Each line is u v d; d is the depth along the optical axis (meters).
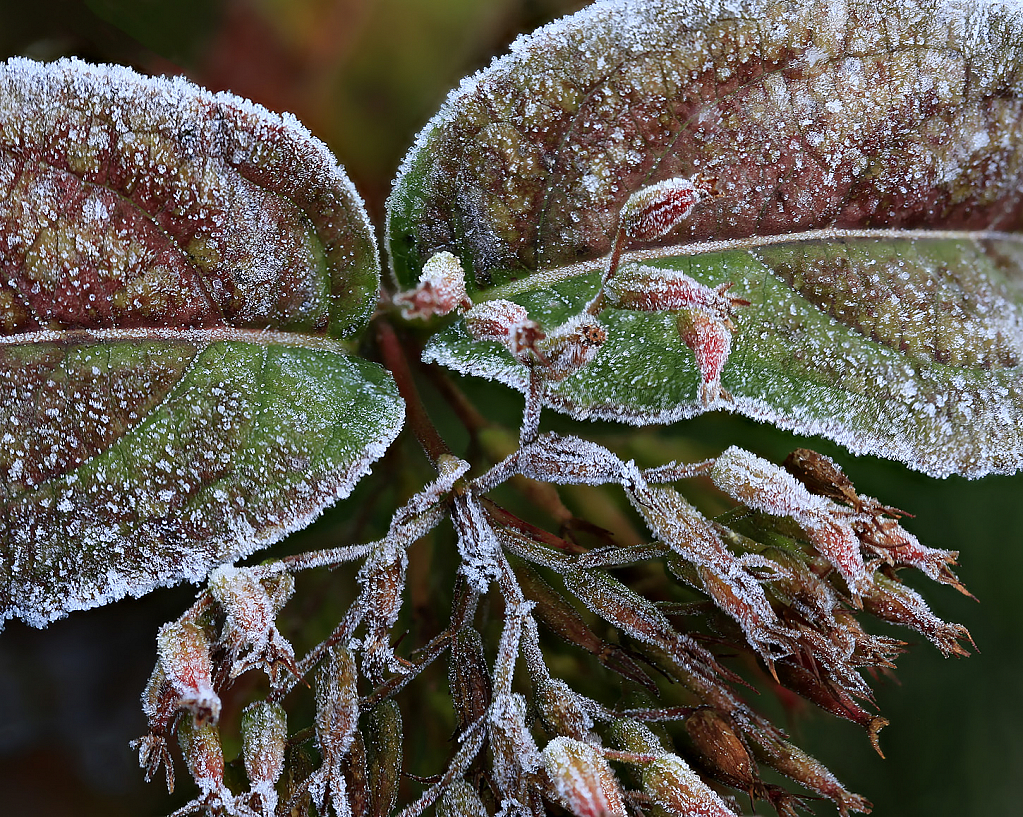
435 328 0.35
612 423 0.36
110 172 0.33
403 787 0.34
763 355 0.35
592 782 0.32
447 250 0.35
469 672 0.33
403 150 0.35
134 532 0.34
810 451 0.34
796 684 0.34
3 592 0.33
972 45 0.34
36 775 0.35
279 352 0.34
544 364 0.33
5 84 0.33
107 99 0.33
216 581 0.32
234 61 0.34
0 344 0.33
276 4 0.34
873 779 0.37
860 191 0.35
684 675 0.33
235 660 0.32
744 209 0.35
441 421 0.35
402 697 0.34
